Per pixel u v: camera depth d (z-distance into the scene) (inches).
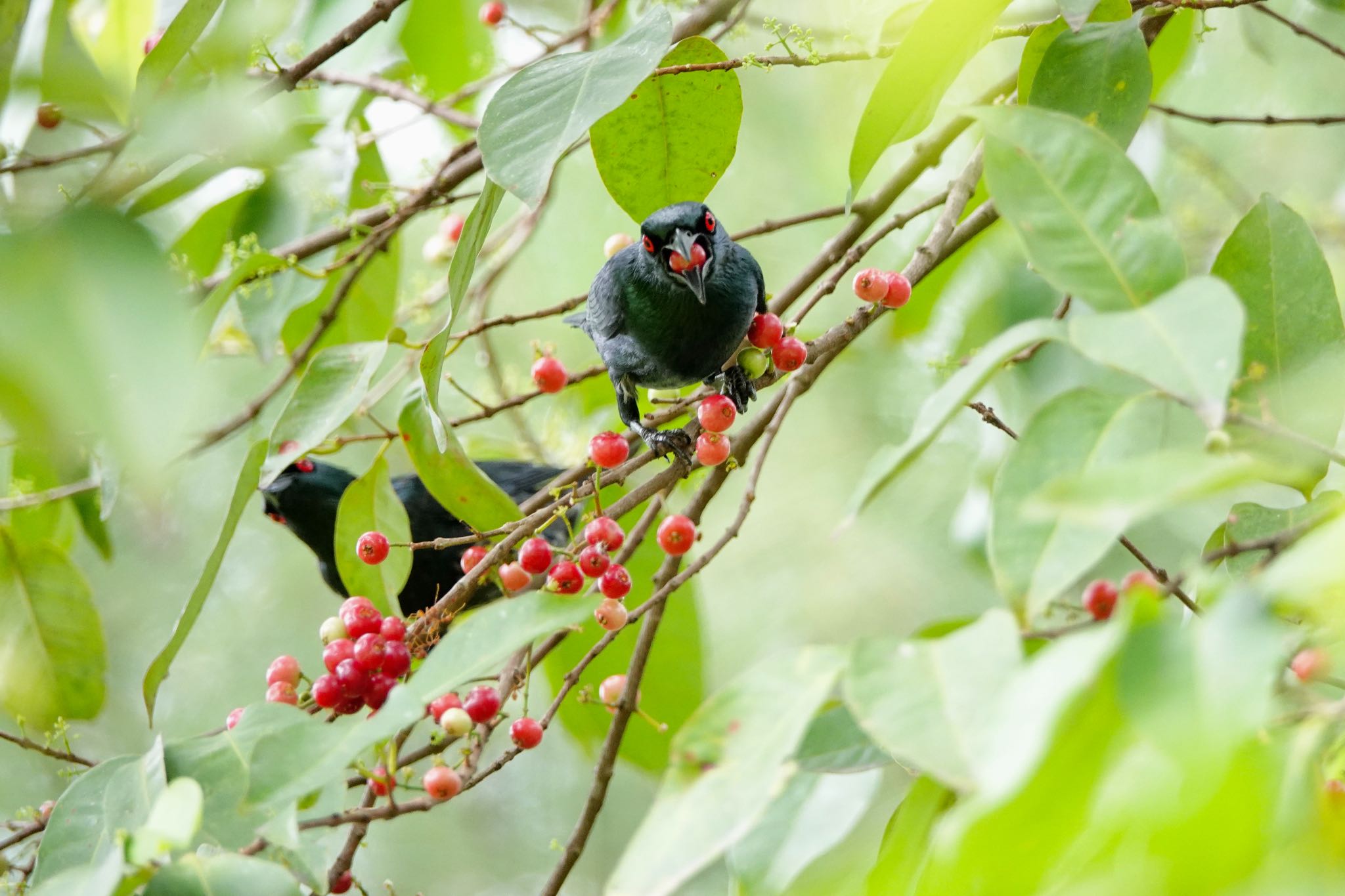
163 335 71.8
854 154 245.1
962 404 135.6
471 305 413.1
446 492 279.6
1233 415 157.5
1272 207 207.9
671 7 356.8
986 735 119.9
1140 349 130.6
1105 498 112.3
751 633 508.7
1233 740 103.8
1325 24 445.1
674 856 133.3
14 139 227.6
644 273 331.0
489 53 429.4
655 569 363.6
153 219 326.6
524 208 434.0
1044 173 163.2
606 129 289.4
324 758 165.6
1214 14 463.2
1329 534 115.0
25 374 68.9
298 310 405.1
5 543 349.7
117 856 150.5
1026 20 335.3
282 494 431.8
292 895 157.6
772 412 293.0
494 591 408.5
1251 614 111.1
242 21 122.9
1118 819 113.3
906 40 226.1
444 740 221.0
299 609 563.8
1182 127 465.4
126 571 560.4
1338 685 147.9
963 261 402.3
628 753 365.4
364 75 387.2
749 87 501.0
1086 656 108.2
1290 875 101.7
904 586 502.3
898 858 159.5
